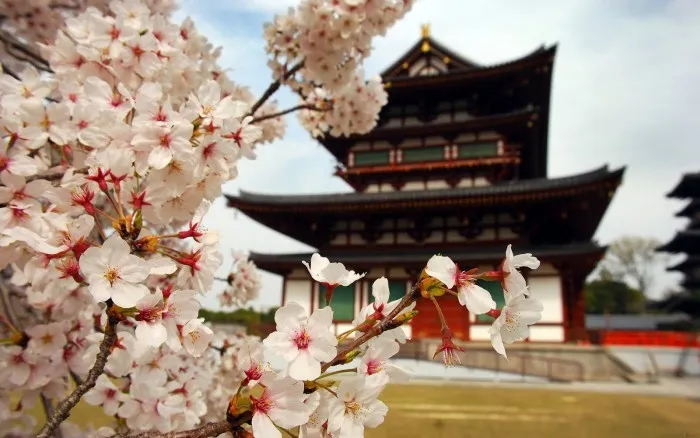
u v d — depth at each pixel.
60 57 2.19
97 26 2.12
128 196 1.62
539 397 14.34
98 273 1.34
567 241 24.33
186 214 1.78
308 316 1.33
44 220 1.53
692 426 11.00
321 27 3.48
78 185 1.61
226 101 1.75
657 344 23.50
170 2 4.73
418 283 1.38
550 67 20.33
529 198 18.41
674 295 47.38
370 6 3.42
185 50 2.99
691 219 46.12
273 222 23.14
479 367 18.38
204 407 2.97
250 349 1.38
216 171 1.72
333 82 3.94
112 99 1.85
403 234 21.11
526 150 24.08
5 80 1.91
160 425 2.58
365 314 1.50
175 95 2.48
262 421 1.25
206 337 1.57
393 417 11.45
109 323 1.47
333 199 20.88
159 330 1.44
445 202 19.22
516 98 22.56
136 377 2.60
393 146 22.58
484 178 21.39
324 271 1.50
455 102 22.92
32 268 1.54
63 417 1.48
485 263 18.70
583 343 18.67
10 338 2.24
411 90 22.27
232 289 4.68
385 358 1.39
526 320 1.36
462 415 11.72
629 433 10.30
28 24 4.67
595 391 15.73
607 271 64.19
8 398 2.39
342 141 22.88
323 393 1.34
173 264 1.46
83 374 2.51
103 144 1.63
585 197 18.25
